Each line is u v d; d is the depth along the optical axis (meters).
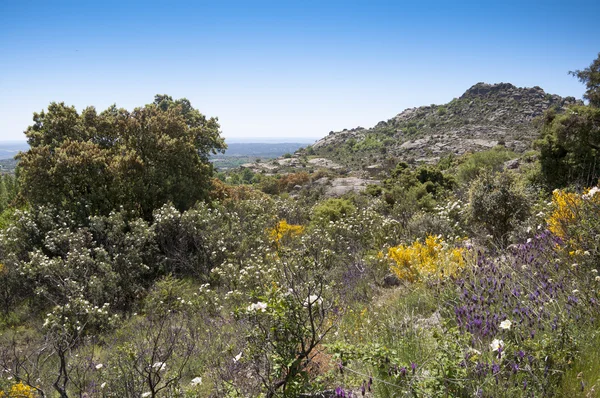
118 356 4.46
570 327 2.64
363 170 71.94
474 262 4.68
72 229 12.35
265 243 12.51
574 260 3.66
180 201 15.88
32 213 12.60
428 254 6.44
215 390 3.54
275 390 2.86
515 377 2.30
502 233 7.90
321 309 3.27
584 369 2.33
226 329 5.93
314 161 107.38
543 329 2.75
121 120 16.59
